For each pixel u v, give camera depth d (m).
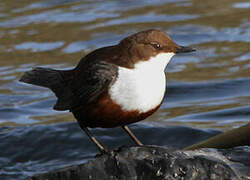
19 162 10.66
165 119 12.41
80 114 8.27
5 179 9.98
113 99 7.89
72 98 8.31
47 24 19.20
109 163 7.46
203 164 7.29
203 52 16.66
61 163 10.52
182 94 13.98
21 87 14.86
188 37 17.59
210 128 11.55
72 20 19.55
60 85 8.77
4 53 16.97
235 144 9.08
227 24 18.41
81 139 11.23
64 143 11.15
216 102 13.37
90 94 7.99
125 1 21.59
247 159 7.77
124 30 18.23
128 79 7.88
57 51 17.00
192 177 7.21
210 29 18.11
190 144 10.91
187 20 18.94
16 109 13.34
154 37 8.13
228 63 15.72
